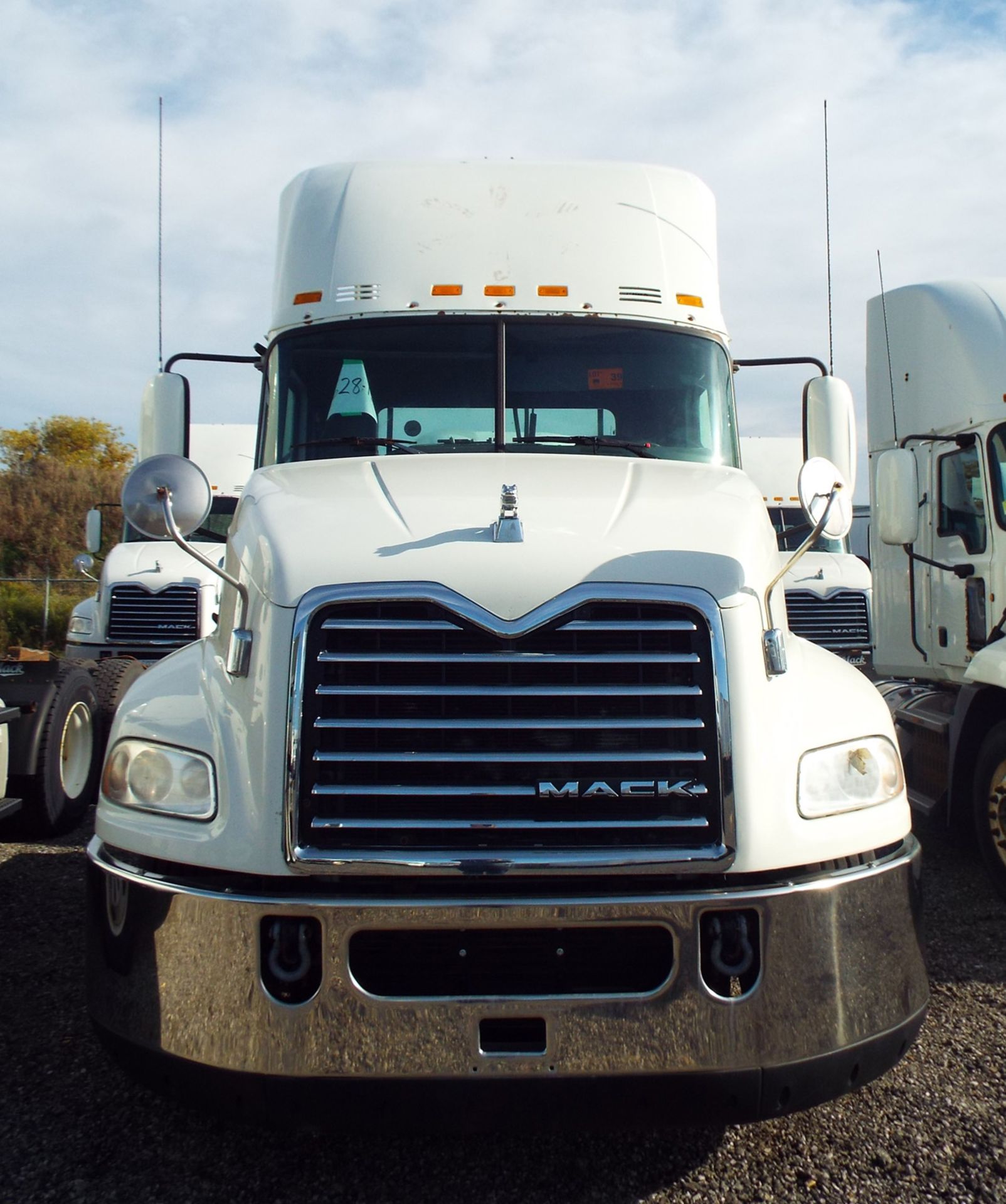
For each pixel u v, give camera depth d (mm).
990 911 5805
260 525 3590
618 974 2977
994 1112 3654
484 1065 2893
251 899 2947
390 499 3746
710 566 3242
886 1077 3906
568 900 2924
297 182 5496
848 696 3449
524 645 3078
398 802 3008
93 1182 3279
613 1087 2920
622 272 5109
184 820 3135
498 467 4305
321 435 4902
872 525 8273
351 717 3047
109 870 3229
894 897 3215
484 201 5227
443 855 2951
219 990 2969
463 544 3248
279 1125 2961
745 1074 2955
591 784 3018
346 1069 2902
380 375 4934
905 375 7586
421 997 2916
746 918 3002
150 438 5258
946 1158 3387
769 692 3199
